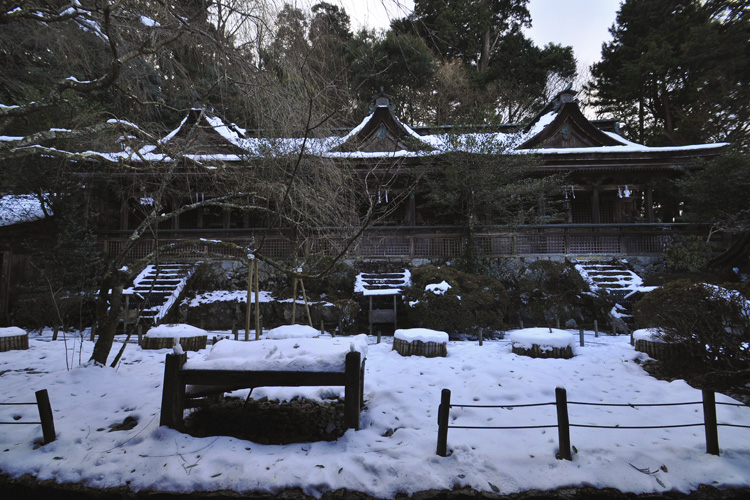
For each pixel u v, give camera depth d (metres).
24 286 14.42
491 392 5.79
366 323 15.02
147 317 13.50
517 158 15.71
